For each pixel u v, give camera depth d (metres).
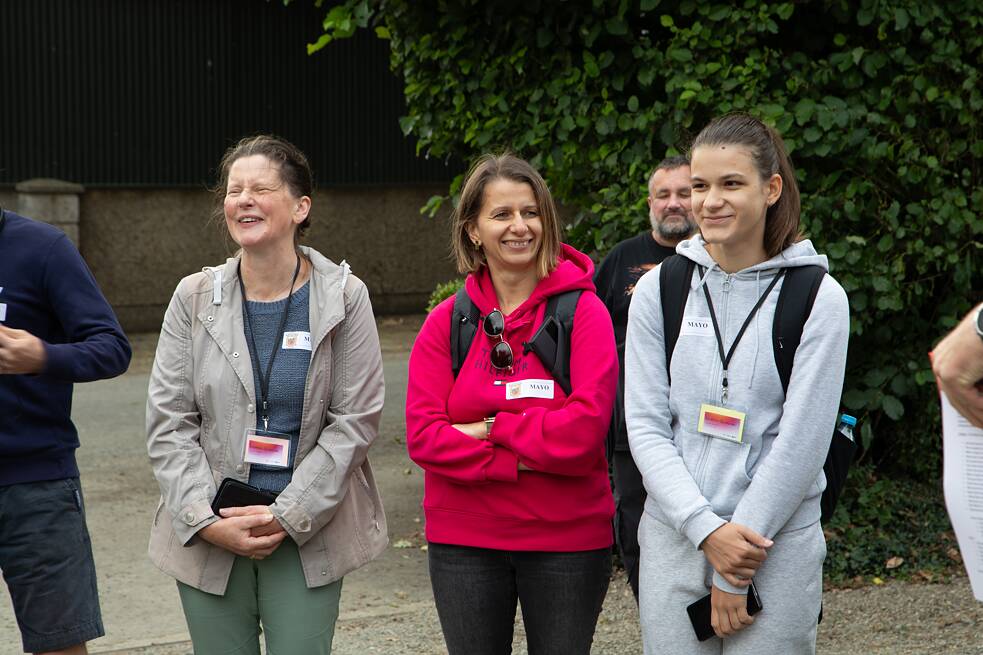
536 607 3.33
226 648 3.42
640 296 3.21
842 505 6.16
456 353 3.40
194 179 16.17
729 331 3.05
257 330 3.43
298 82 16.66
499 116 6.52
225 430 3.38
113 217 15.77
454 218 3.61
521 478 3.26
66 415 3.66
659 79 6.13
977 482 1.82
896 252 5.99
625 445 4.38
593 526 3.30
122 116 15.70
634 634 5.05
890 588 5.54
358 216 17.19
